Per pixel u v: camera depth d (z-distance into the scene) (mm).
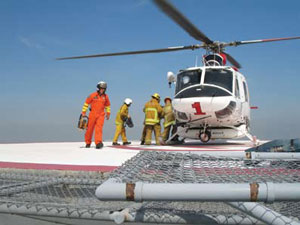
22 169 3459
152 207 1996
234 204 1516
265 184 1262
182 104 8266
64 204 2062
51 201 2174
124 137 10359
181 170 1762
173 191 1265
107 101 8297
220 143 10570
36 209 1902
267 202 1250
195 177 1532
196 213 1806
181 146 8852
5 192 2225
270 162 2129
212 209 1992
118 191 1286
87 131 8281
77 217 1833
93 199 2271
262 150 2988
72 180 2605
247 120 9945
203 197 1254
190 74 8898
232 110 8289
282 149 2881
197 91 8258
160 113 9492
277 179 1494
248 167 1889
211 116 8328
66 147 8492
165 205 2090
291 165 1996
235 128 8789
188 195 1258
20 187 2314
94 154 5785
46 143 11680
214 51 10250
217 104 8039
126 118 10047
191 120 8617
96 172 3158
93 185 2578
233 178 1515
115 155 5539
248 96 10062
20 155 5570
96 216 1803
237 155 2557
